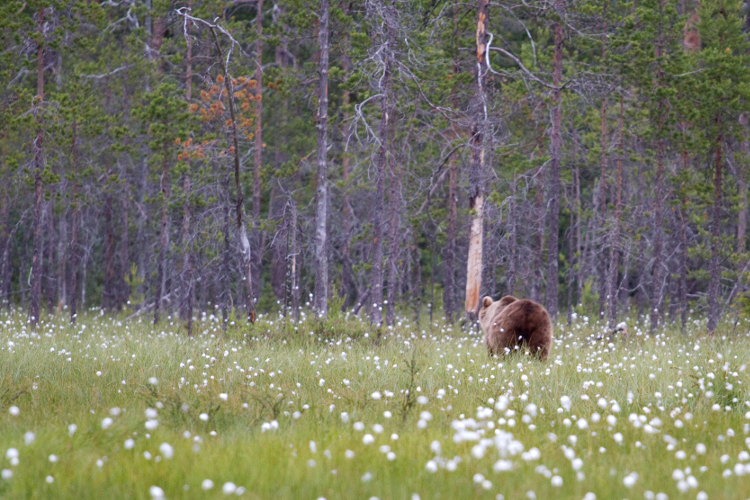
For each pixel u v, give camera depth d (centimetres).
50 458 479
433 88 2130
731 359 970
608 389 854
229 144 2019
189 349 1177
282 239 2062
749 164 1903
